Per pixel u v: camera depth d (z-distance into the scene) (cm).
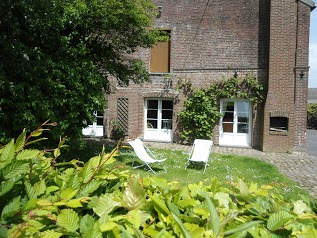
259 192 184
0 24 636
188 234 115
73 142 715
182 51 1320
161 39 896
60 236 119
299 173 811
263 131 1193
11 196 130
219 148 1226
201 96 1262
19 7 621
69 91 672
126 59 960
